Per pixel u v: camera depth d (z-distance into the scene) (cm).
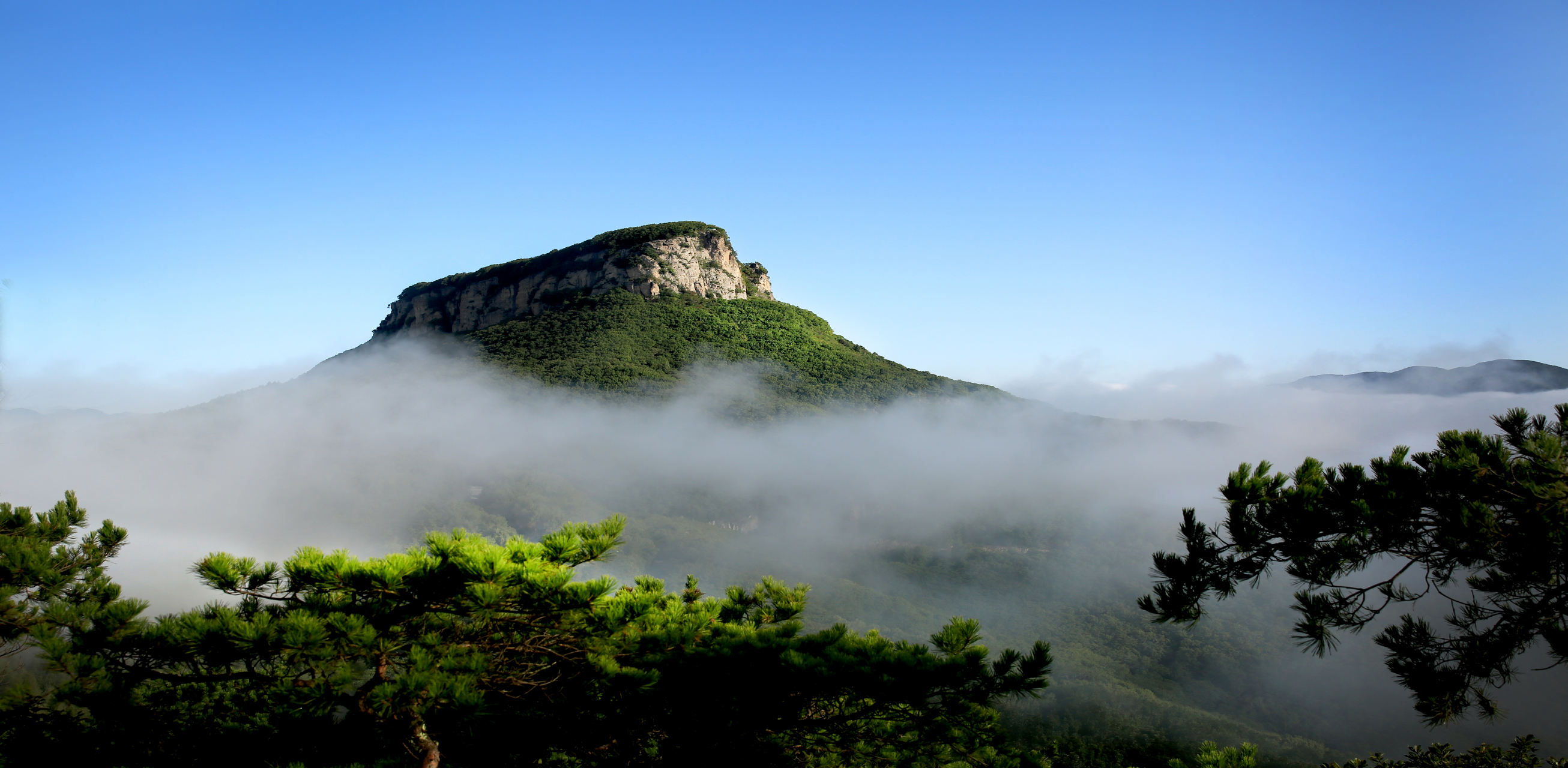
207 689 725
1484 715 684
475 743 731
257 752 721
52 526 1093
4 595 846
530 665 770
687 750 779
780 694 746
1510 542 652
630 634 745
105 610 673
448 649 698
